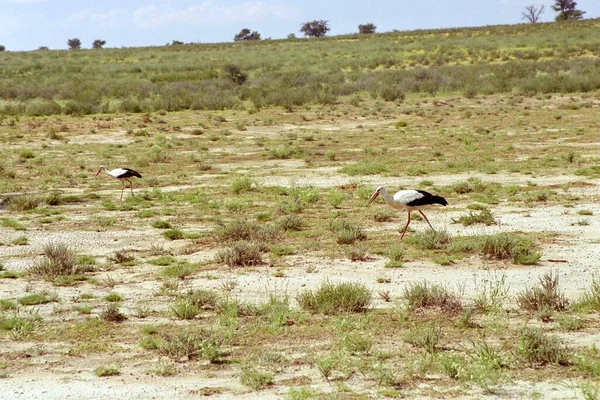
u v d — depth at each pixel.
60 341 13.37
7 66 119.88
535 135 43.84
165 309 15.21
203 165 35.22
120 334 13.73
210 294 15.45
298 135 47.59
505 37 136.00
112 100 72.25
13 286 16.98
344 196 27.73
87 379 11.53
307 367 11.88
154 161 37.91
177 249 20.50
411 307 14.91
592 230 21.58
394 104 66.00
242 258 18.78
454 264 18.45
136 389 11.08
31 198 26.55
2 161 37.41
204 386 11.16
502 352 12.34
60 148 42.97
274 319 14.16
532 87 71.62
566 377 11.18
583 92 69.31
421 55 117.88
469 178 30.75
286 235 21.72
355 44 147.00
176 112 64.12
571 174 31.03
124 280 17.52
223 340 13.14
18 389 11.14
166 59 135.62
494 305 14.60
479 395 10.55
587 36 125.81
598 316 14.20
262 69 110.50
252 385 11.09
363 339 12.76
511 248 18.78
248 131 50.78
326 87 78.62
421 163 35.19
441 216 24.03
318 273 17.83
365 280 17.17
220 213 25.22
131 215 25.12
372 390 10.84
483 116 54.91
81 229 23.02
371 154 38.69
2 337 13.58
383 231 22.23
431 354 12.32
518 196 26.66
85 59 137.50
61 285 17.08
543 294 14.71
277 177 32.59
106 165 36.62
